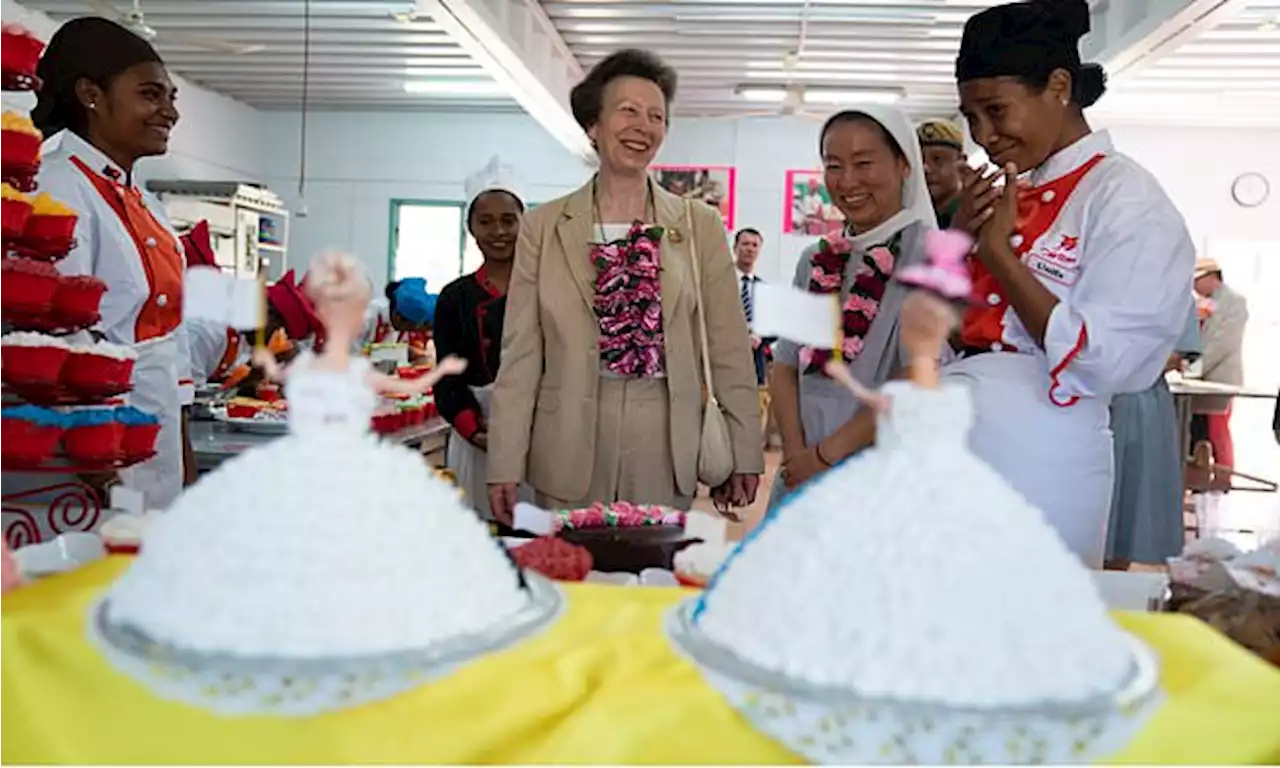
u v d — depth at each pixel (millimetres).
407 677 656
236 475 719
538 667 734
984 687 606
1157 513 2934
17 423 1292
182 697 660
